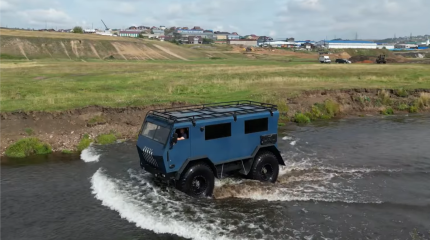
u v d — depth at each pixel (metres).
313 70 45.56
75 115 20.95
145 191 12.20
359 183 12.80
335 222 9.93
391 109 28.05
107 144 18.77
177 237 9.30
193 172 11.28
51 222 10.42
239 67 52.84
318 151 17.20
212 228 9.62
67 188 12.96
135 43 118.69
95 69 50.81
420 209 10.66
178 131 11.15
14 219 10.65
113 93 28.91
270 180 12.91
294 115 25.48
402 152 16.86
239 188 12.17
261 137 12.62
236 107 13.77
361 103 29.03
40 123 19.91
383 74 41.16
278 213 10.48
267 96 27.64
